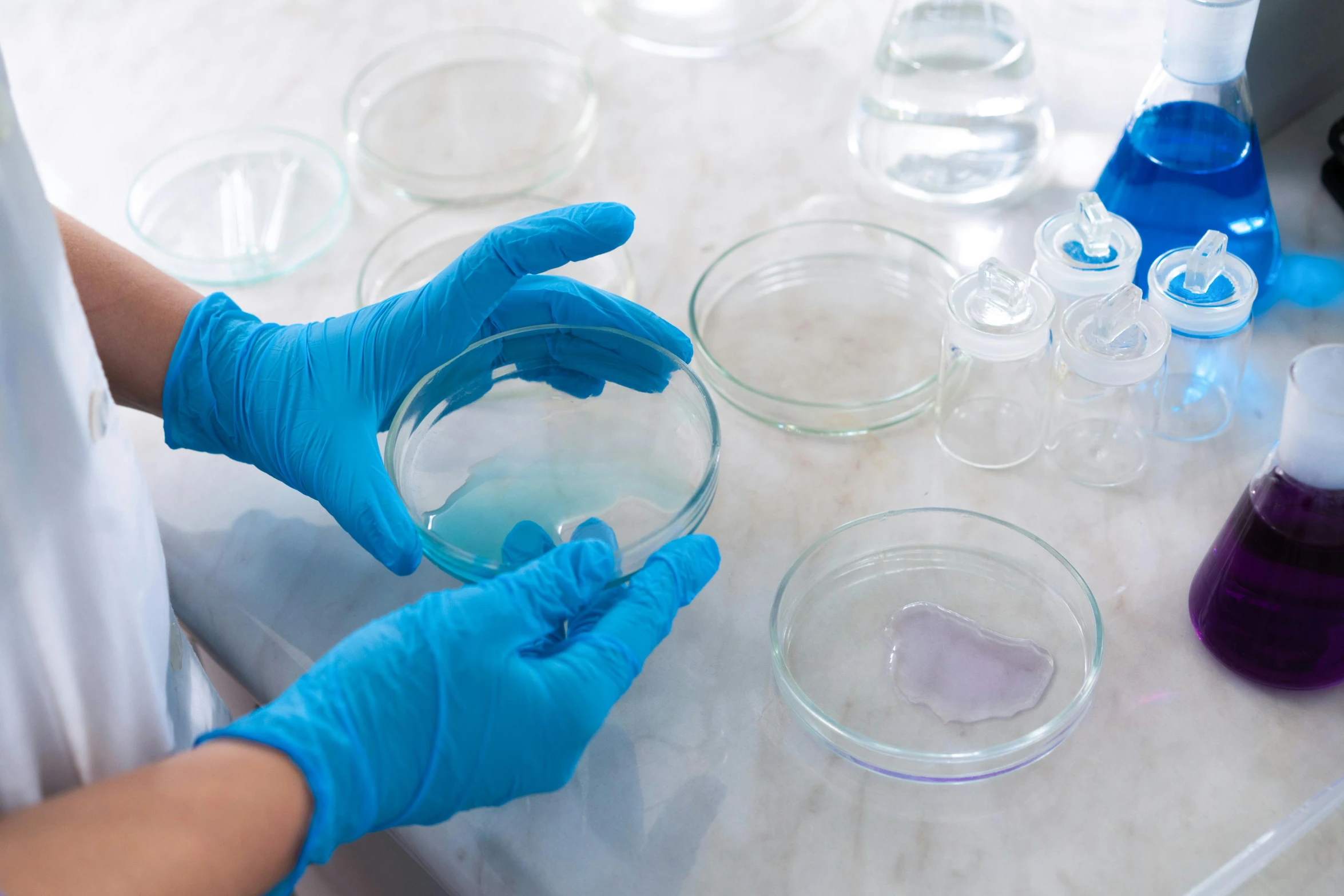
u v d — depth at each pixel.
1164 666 0.88
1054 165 1.33
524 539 0.94
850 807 0.82
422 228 1.36
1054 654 0.90
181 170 1.51
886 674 0.90
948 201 1.30
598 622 0.88
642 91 1.53
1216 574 0.84
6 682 0.67
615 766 0.86
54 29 1.83
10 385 0.65
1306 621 0.79
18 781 0.70
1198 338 0.97
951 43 1.26
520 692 0.79
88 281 1.02
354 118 1.55
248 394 1.02
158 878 0.64
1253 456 1.02
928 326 1.19
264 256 1.34
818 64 1.53
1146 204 1.04
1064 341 0.92
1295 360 0.73
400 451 1.00
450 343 1.03
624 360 1.06
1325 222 1.19
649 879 0.79
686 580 0.87
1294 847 0.77
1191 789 0.81
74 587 0.71
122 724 0.77
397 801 0.78
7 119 0.64
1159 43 1.47
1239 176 1.00
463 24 1.70
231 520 1.08
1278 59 1.17
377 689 0.78
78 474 0.70
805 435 1.10
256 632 0.99
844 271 1.26
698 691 0.91
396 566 0.94
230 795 0.69
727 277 1.26
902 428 1.09
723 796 0.84
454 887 0.83
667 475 1.00
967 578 0.96
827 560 0.98
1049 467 1.04
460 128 1.51
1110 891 0.76
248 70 1.68
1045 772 0.83
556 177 1.41
